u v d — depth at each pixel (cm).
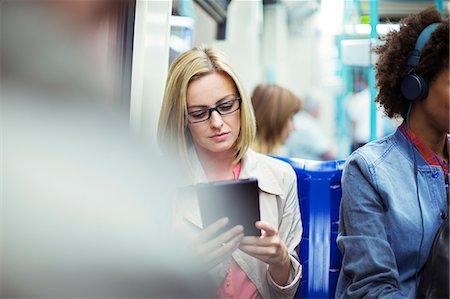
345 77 290
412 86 95
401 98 103
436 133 101
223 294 106
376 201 98
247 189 88
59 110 46
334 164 123
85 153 47
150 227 50
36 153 45
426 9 99
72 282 45
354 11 219
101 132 48
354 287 93
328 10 244
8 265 44
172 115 107
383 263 92
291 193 119
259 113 255
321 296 119
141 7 119
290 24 468
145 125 120
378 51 109
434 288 83
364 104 284
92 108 48
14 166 45
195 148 116
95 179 47
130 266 47
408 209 96
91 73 48
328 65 380
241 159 118
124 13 102
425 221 95
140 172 51
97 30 49
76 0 47
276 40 467
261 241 91
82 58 48
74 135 47
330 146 353
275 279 105
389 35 106
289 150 345
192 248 73
